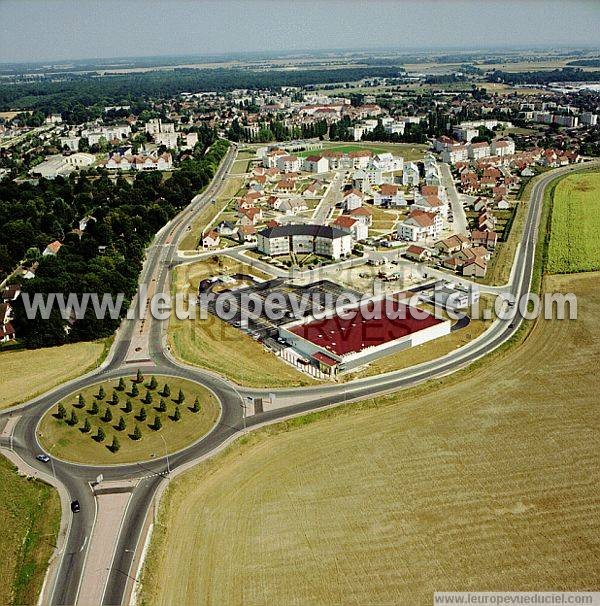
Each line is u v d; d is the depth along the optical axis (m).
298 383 137.12
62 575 88.12
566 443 113.62
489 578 86.06
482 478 105.00
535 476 105.06
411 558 89.62
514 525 94.88
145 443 117.50
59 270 185.25
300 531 95.19
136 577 87.31
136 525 97.00
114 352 154.62
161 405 127.56
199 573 88.25
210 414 126.06
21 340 160.75
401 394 131.12
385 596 83.75
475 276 198.00
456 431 118.50
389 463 109.94
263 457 113.19
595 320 165.25
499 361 145.12
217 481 107.56
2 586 86.38
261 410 127.06
